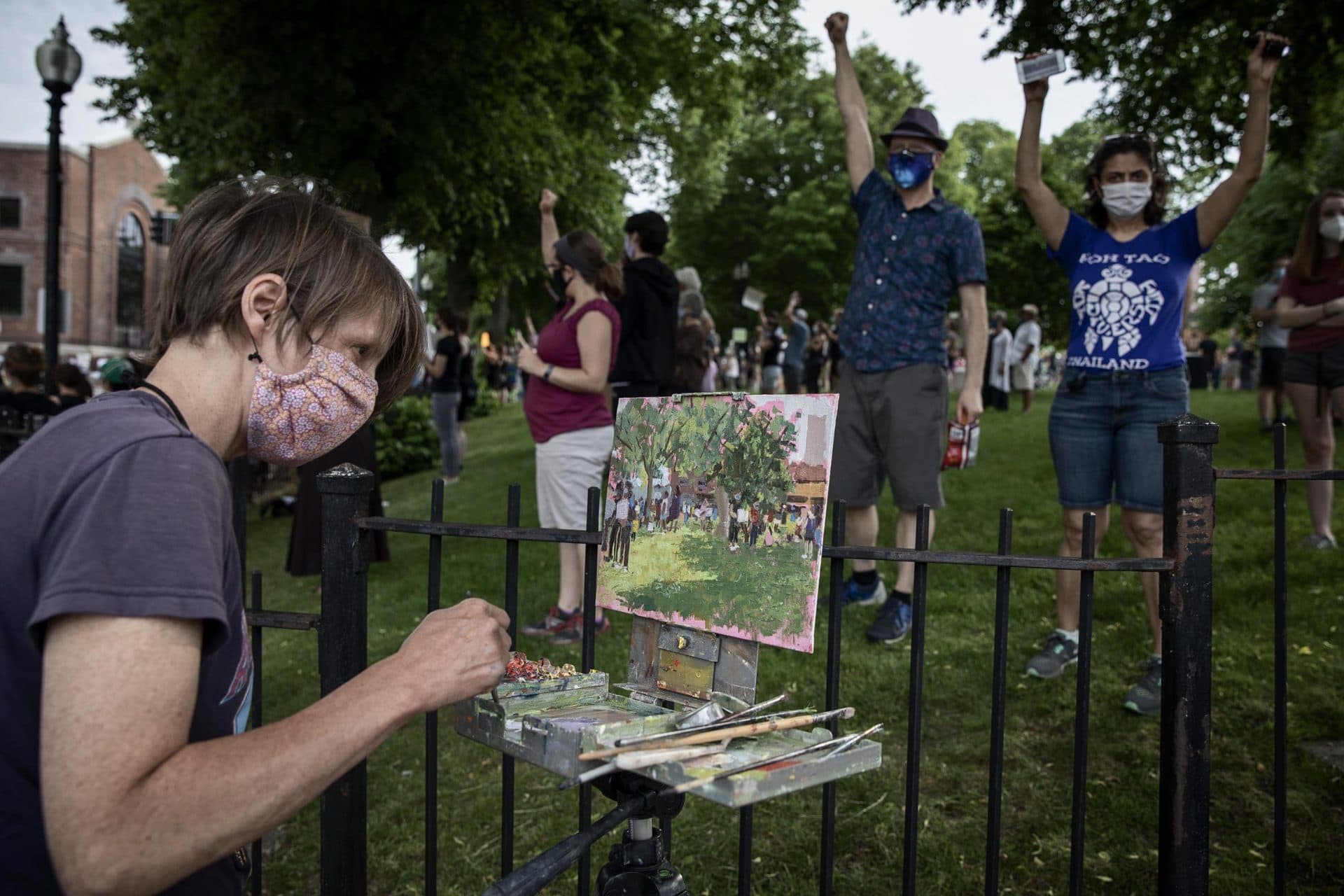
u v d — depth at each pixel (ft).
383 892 8.21
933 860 7.96
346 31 31.76
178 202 52.31
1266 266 71.00
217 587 3.09
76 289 123.75
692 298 23.88
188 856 2.89
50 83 26.25
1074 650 11.28
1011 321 84.43
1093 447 11.08
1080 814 5.38
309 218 3.78
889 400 12.80
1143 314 10.73
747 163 100.58
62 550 2.94
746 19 45.73
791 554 4.41
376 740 3.34
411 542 22.41
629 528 5.18
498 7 34.99
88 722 2.79
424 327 4.22
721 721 4.16
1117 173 10.82
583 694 4.78
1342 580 13.50
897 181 12.52
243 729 3.76
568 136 48.44
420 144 35.96
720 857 8.27
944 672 11.51
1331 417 15.12
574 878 8.34
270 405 3.69
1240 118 28.35
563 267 13.46
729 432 4.75
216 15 31.89
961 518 19.36
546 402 13.41
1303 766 8.86
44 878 3.22
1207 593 5.21
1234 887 7.36
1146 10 27.02
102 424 3.21
